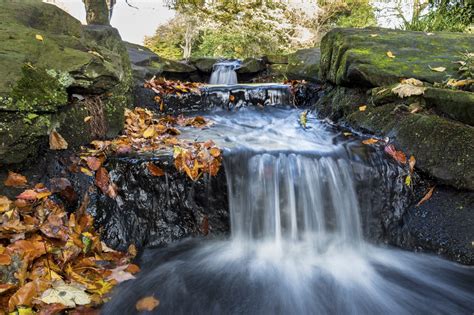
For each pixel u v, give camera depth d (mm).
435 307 2320
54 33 3172
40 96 2396
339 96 4789
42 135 2457
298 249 2988
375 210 3102
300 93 5953
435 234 2836
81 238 2367
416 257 2832
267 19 12945
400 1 8703
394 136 3422
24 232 2096
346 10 13969
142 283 2398
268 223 3043
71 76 2719
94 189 2738
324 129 4344
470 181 2801
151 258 2674
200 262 2717
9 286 1833
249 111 5469
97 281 2211
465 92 3152
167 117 4496
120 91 3680
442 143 3021
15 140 2234
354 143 3527
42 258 2104
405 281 2590
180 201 2854
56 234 2205
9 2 2928
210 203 2912
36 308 1854
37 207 2305
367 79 4035
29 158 2424
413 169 3143
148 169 2770
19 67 2352
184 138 3680
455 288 2479
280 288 2479
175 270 2592
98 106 3189
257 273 2639
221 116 5137
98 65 2973
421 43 4473
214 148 3033
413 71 3932
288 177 3055
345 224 3125
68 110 2824
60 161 2654
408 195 3092
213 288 2438
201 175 2865
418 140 3182
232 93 5492
